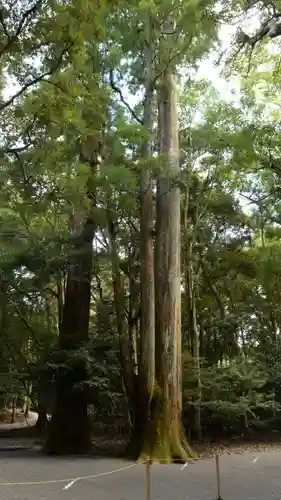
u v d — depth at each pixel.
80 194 15.06
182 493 9.96
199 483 11.08
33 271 18.03
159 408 15.04
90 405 22.45
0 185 14.99
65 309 18.95
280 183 15.45
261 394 19.17
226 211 21.50
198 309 24.00
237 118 16.84
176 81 17.53
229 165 17.45
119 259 18.27
